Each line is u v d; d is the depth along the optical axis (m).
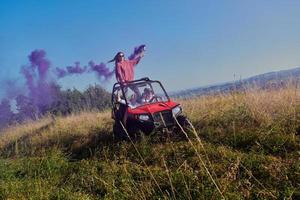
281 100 11.40
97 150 11.73
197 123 11.61
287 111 10.48
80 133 14.91
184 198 7.10
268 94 12.18
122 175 8.81
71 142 14.35
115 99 12.38
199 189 7.18
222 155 8.66
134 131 11.24
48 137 16.00
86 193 8.57
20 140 17.67
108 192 8.15
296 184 6.89
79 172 9.95
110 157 10.80
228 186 7.02
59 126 17.05
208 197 6.84
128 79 13.42
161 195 7.47
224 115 11.51
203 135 10.59
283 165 7.59
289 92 12.04
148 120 11.18
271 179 7.20
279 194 6.64
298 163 7.38
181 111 11.51
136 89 12.27
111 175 9.07
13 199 8.44
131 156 10.27
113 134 12.32
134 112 11.41
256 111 10.84
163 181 7.93
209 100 15.01
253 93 12.31
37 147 15.21
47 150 13.48
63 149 13.58
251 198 6.74
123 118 11.67
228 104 13.01
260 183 6.91
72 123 17.23
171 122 11.24
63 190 8.55
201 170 7.86
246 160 8.02
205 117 11.85
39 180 9.55
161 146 10.29
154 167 9.19
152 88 12.37
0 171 10.98
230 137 9.82
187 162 8.84
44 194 8.50
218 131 10.45
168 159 9.45
